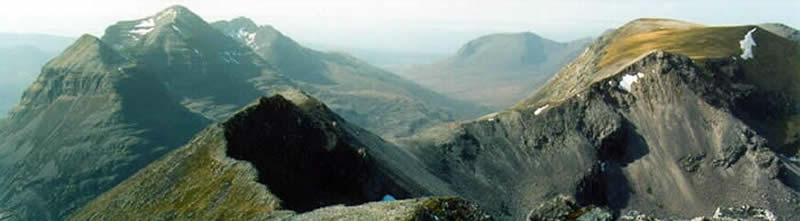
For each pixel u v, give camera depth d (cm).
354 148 12825
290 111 11881
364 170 12344
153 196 8969
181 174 9125
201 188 8000
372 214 4528
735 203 18938
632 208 19712
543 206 4791
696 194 19638
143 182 9950
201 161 9175
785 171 19562
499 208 18825
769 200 18675
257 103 11081
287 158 10544
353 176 11988
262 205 6406
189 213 7244
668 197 19862
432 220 4178
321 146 11738
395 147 18762
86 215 10269
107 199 10388
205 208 7169
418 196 13800
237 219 6219
